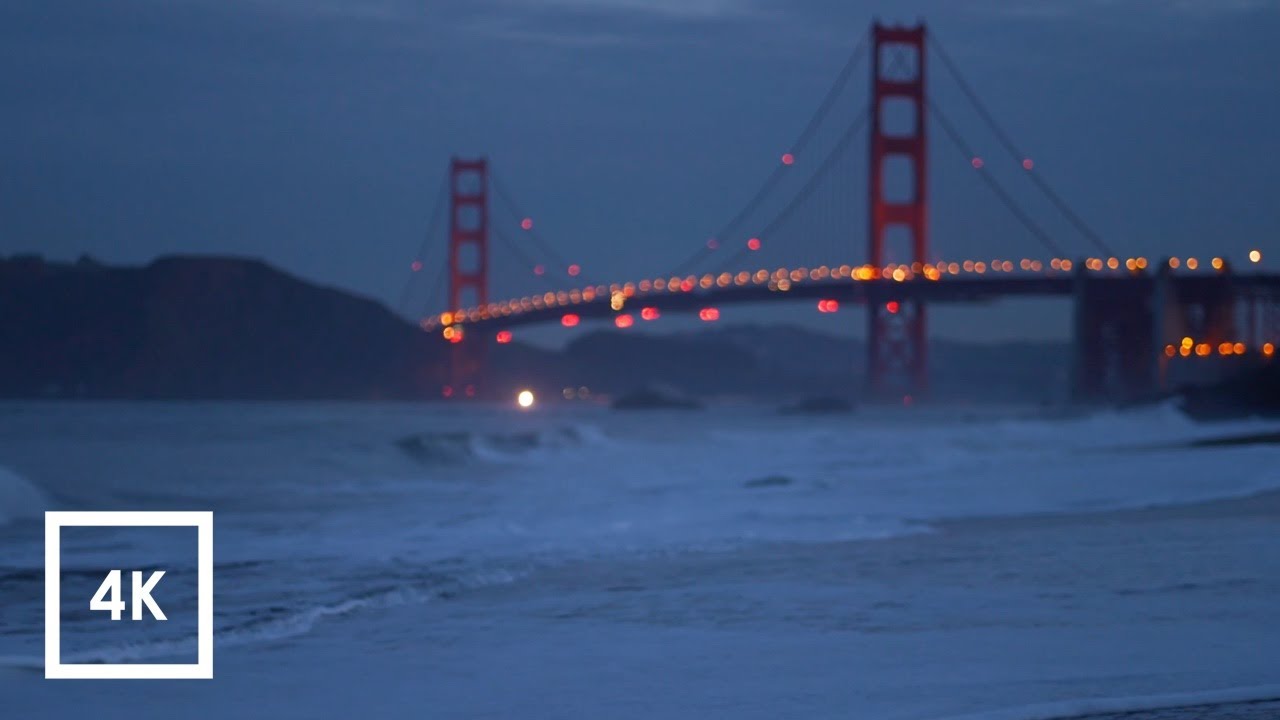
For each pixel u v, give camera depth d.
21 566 12.73
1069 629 8.95
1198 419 80.81
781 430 64.31
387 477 29.81
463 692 7.20
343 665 7.95
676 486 26.42
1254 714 6.39
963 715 6.59
